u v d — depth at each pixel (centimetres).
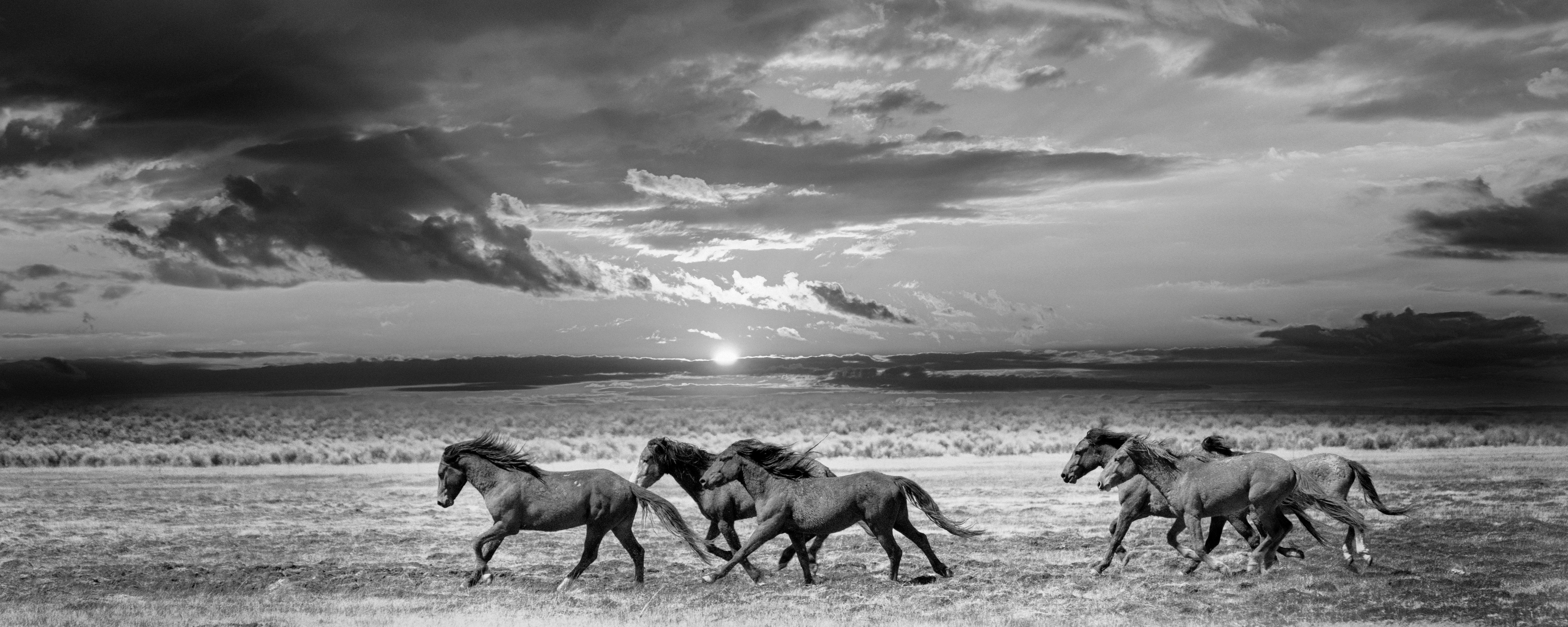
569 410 10106
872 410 10175
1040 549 1869
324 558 1853
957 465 4284
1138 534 2067
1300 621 1239
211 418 8300
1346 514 1505
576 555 1862
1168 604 1338
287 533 2217
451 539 2102
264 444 6300
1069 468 1590
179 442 6512
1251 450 5250
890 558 1490
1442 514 2302
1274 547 1527
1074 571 1619
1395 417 9125
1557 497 2641
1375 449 5316
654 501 1492
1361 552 1529
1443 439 5744
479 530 2267
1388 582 1449
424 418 8688
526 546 1988
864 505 1466
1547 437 6059
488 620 1269
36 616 1295
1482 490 2825
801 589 1467
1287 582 1464
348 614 1316
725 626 1231
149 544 2053
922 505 1491
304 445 6228
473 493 3175
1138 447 1518
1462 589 1410
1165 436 6272
